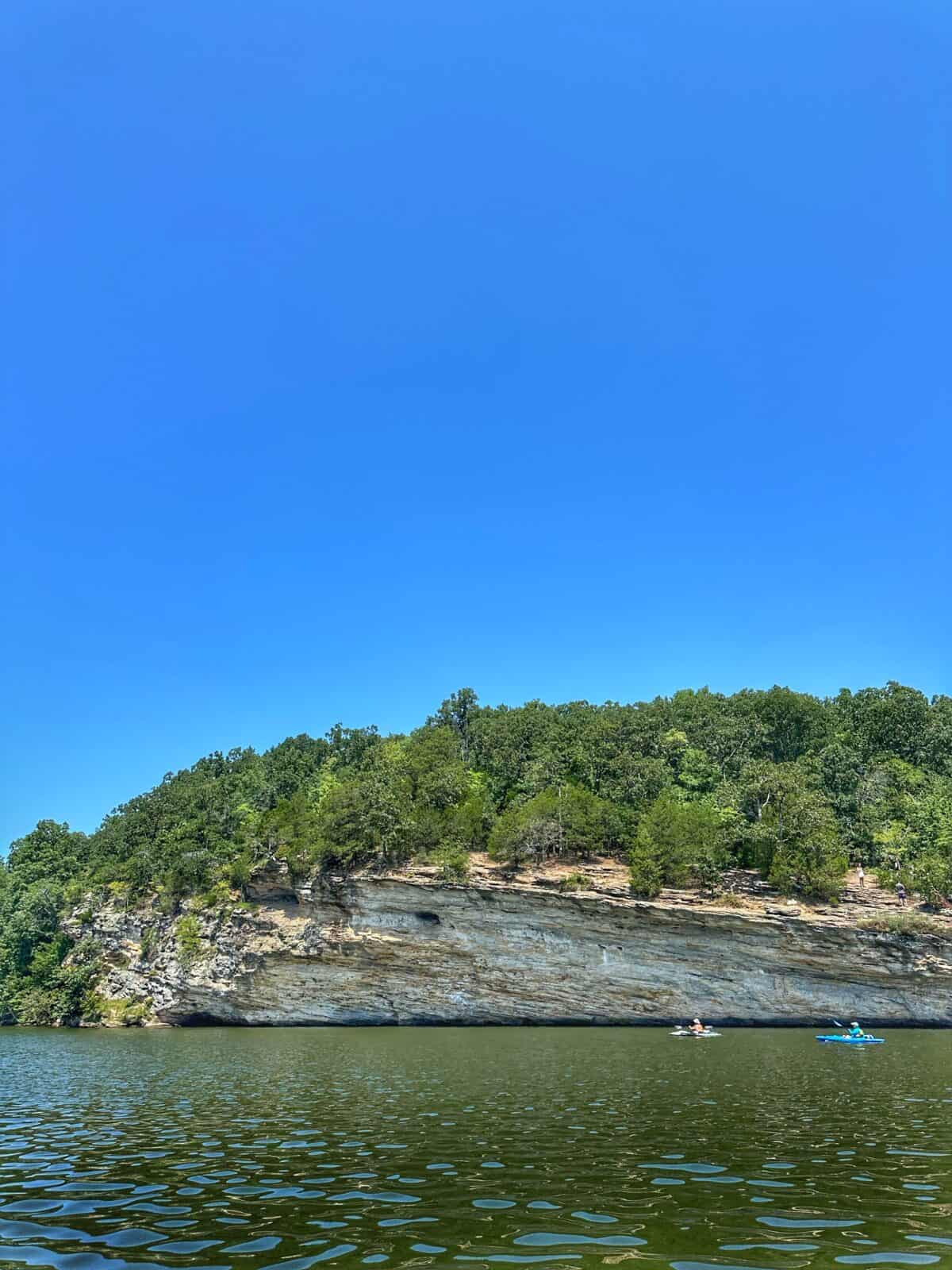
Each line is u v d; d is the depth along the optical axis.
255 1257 13.23
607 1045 48.75
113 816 109.06
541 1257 13.05
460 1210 15.54
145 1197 16.83
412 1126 23.73
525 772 85.12
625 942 63.84
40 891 90.25
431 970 66.88
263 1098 29.86
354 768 97.88
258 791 96.50
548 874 66.94
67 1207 16.17
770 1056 41.84
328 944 68.69
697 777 84.31
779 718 94.81
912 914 60.16
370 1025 68.94
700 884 65.88
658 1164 18.95
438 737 93.31
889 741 92.12
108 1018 76.69
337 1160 19.64
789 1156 19.59
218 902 74.44
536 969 64.94
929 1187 16.83
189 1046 52.03
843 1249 13.30
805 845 64.19
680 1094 29.47
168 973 74.88
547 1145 21.05
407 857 69.88
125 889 84.12
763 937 61.59
